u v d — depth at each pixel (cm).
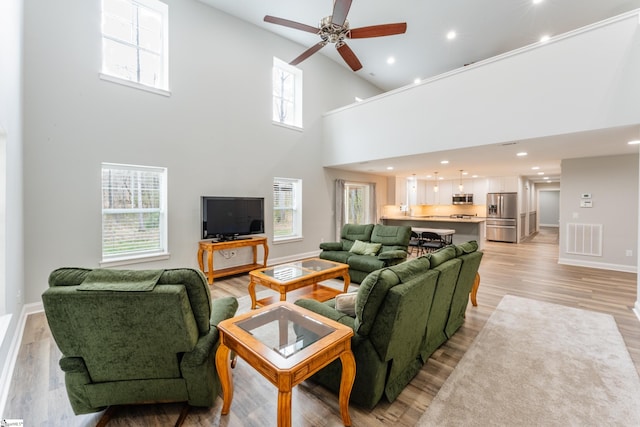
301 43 612
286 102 624
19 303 283
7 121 224
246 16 508
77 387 160
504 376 208
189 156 454
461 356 235
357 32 335
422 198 1052
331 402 183
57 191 340
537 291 404
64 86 343
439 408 176
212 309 210
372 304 166
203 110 470
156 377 164
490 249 759
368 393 172
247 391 194
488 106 408
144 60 425
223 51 494
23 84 311
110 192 388
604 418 166
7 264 226
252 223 521
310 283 322
